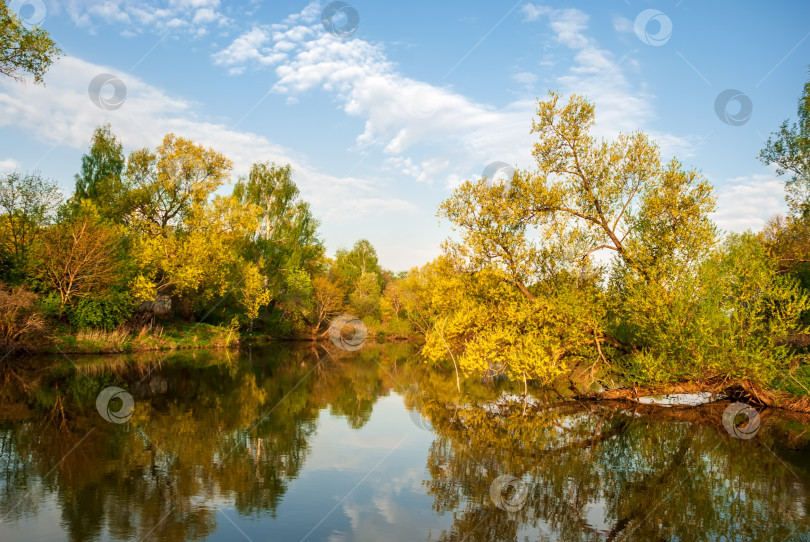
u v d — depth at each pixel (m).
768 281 13.70
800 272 18.91
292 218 47.09
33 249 24.89
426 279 48.41
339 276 60.25
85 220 25.97
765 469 8.81
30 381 16.69
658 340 14.94
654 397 16.64
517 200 16.75
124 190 35.66
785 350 13.60
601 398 16.72
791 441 10.94
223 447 9.82
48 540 5.57
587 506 7.02
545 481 8.08
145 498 7.00
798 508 6.99
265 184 45.78
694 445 10.51
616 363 16.44
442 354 19.53
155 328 32.75
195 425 11.66
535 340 15.95
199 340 34.22
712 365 14.02
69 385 16.25
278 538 5.82
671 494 7.54
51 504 6.65
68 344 24.80
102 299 26.94
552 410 14.81
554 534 6.04
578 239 16.98
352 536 5.93
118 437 10.21
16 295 21.88
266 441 10.44
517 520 6.50
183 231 36.25
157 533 5.85
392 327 60.69
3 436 9.95
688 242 14.92
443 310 20.67
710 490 7.69
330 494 7.39
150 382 17.86
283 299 46.12
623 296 16.50
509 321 17.17
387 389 19.02
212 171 37.59
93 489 7.28
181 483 7.68
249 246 43.44
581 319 15.66
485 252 16.70
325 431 11.53
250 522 6.27
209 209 35.50
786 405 14.55
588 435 11.45
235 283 38.97
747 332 13.96
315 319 51.75
